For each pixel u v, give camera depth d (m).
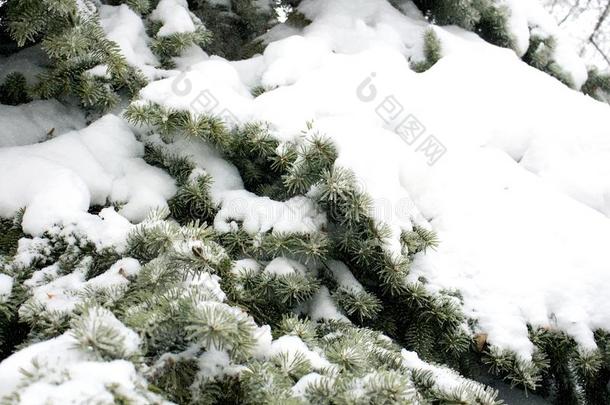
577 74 3.33
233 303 1.41
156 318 0.99
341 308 1.72
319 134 1.86
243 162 2.08
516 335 1.69
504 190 2.11
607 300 1.76
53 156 1.78
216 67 2.26
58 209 1.53
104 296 1.27
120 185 1.85
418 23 3.26
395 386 0.98
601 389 1.76
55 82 1.98
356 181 1.71
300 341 1.22
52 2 1.70
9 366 0.79
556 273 1.83
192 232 1.41
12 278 1.37
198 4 3.32
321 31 2.97
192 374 1.00
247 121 2.00
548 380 1.79
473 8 3.20
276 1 3.66
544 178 2.30
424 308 1.77
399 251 1.69
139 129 2.04
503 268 1.84
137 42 2.32
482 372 1.81
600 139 2.42
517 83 2.63
